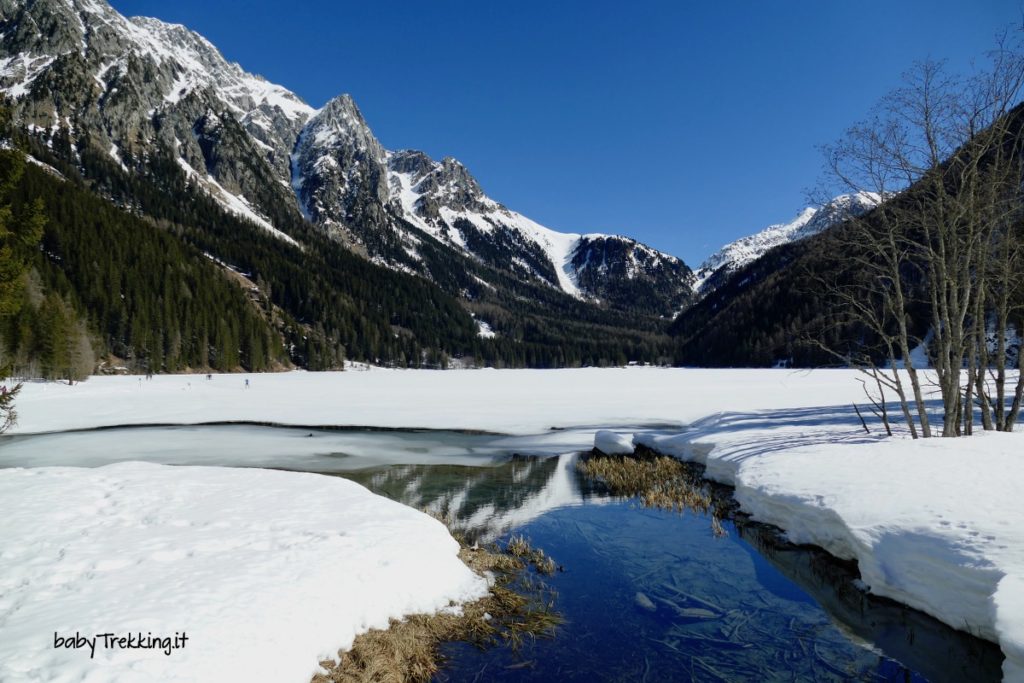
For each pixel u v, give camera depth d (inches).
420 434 875.4
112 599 176.2
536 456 691.4
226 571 208.8
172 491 335.0
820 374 2353.6
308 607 191.8
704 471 553.3
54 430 892.0
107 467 412.2
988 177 398.6
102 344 2297.0
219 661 149.7
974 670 200.8
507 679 193.8
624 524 393.4
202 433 871.1
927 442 382.6
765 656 211.2
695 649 216.4
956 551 227.5
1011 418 424.8
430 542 280.8
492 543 350.0
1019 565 202.8
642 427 922.1
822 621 241.0
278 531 265.4
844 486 326.0
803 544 325.4
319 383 2106.3
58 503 290.0
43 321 1696.6
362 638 197.8
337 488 370.9
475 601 253.1
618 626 235.3
